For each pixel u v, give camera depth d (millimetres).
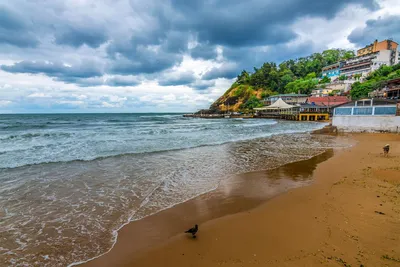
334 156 14422
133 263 4535
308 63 112125
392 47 78625
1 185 8891
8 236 5461
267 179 9938
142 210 6914
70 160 12922
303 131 32531
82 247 5082
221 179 9977
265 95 102062
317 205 6980
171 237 5441
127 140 21141
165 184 9266
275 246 4934
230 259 4559
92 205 7227
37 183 9164
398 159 12656
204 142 20797
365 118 26281
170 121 62594
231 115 84750
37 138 22156
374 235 5145
